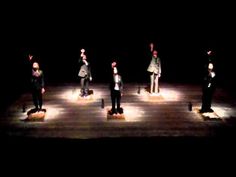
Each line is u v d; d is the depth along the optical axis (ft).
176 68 71.72
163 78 64.69
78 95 53.16
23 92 56.13
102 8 84.33
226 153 34.24
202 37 83.35
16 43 83.41
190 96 52.44
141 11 84.43
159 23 84.94
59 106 47.62
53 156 33.78
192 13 82.48
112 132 38.24
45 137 36.88
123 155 33.81
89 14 84.69
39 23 83.56
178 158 33.42
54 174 30.99
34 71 42.63
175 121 41.73
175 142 35.86
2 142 35.96
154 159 33.22
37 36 84.33
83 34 86.17
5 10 80.48
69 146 35.22
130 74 67.51
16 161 33.12
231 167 32.19
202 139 36.47
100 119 42.47
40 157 33.65
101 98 51.31
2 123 41.14
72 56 80.28
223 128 39.42
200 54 79.10
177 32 84.79
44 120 42.09
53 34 85.10
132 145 35.32
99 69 71.20
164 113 44.65
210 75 42.93
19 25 82.58
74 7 83.56
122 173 31.12
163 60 76.95
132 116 43.45
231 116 43.65
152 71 51.55
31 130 38.88
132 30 86.12
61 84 60.54
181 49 82.69
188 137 36.88
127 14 84.94
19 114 44.52
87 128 39.45
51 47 84.79
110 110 45.14
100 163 32.68
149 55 77.71
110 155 33.81
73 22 84.89
